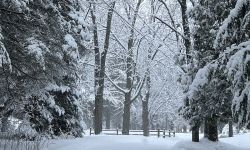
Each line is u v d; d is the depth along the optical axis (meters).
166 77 35.88
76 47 14.42
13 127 18.27
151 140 19.30
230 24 12.61
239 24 12.69
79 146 14.61
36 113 17.27
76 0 15.78
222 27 12.54
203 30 16.97
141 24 35.47
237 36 13.05
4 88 14.05
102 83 29.41
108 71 37.81
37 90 14.90
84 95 33.84
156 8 34.84
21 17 12.80
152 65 34.50
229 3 15.91
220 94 15.02
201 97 15.58
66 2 15.30
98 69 29.36
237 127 12.76
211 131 17.61
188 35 20.39
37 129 17.28
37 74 13.88
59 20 14.06
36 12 13.09
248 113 11.41
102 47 32.72
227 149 16.66
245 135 26.86
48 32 13.62
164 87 38.72
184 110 17.55
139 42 33.25
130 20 34.00
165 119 57.41
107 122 60.62
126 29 33.66
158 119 56.31
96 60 29.98
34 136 15.97
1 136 15.17
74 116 19.83
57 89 17.78
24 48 12.66
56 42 14.15
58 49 14.27
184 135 40.41
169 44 33.34
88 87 33.72
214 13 16.70
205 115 16.20
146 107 40.62
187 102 17.48
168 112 45.06
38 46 12.40
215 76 14.52
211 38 16.47
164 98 42.22
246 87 11.40
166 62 34.31
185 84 17.48
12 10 12.26
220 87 14.88
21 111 16.67
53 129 18.66
